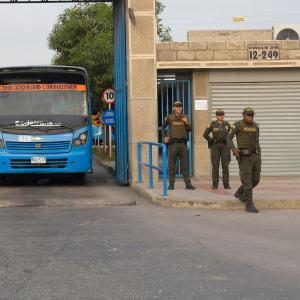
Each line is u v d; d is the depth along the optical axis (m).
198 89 16.59
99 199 13.30
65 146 16.08
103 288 6.28
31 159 15.89
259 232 9.53
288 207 12.23
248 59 16.41
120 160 17.14
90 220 10.66
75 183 17.44
